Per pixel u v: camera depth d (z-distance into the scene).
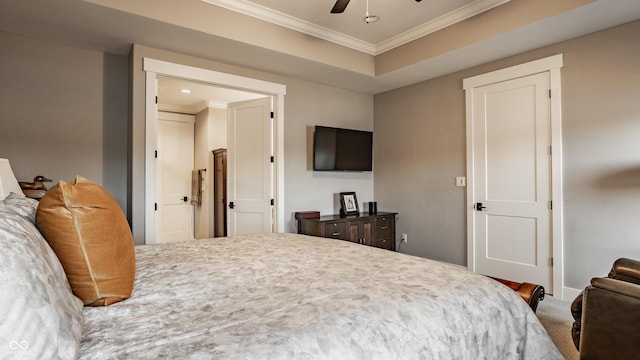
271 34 3.47
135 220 3.26
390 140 5.05
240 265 1.62
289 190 4.39
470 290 1.33
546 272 3.43
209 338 0.87
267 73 4.19
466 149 4.12
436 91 4.45
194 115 6.84
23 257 0.74
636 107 2.88
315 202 4.65
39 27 2.93
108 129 3.46
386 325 1.04
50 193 1.05
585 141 3.17
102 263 1.09
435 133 4.47
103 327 0.94
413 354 1.02
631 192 2.91
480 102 3.98
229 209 4.57
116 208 1.19
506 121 3.75
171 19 2.89
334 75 4.33
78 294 1.06
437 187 4.45
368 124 5.24
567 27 3.01
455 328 1.16
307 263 1.67
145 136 3.33
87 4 2.57
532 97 3.54
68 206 1.04
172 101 6.25
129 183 3.40
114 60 3.51
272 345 0.85
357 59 4.20
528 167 3.58
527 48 3.49
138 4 2.74
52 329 0.71
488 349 1.24
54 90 3.21
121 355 0.78
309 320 0.99
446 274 1.48
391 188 5.03
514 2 3.06
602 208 3.07
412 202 4.75
